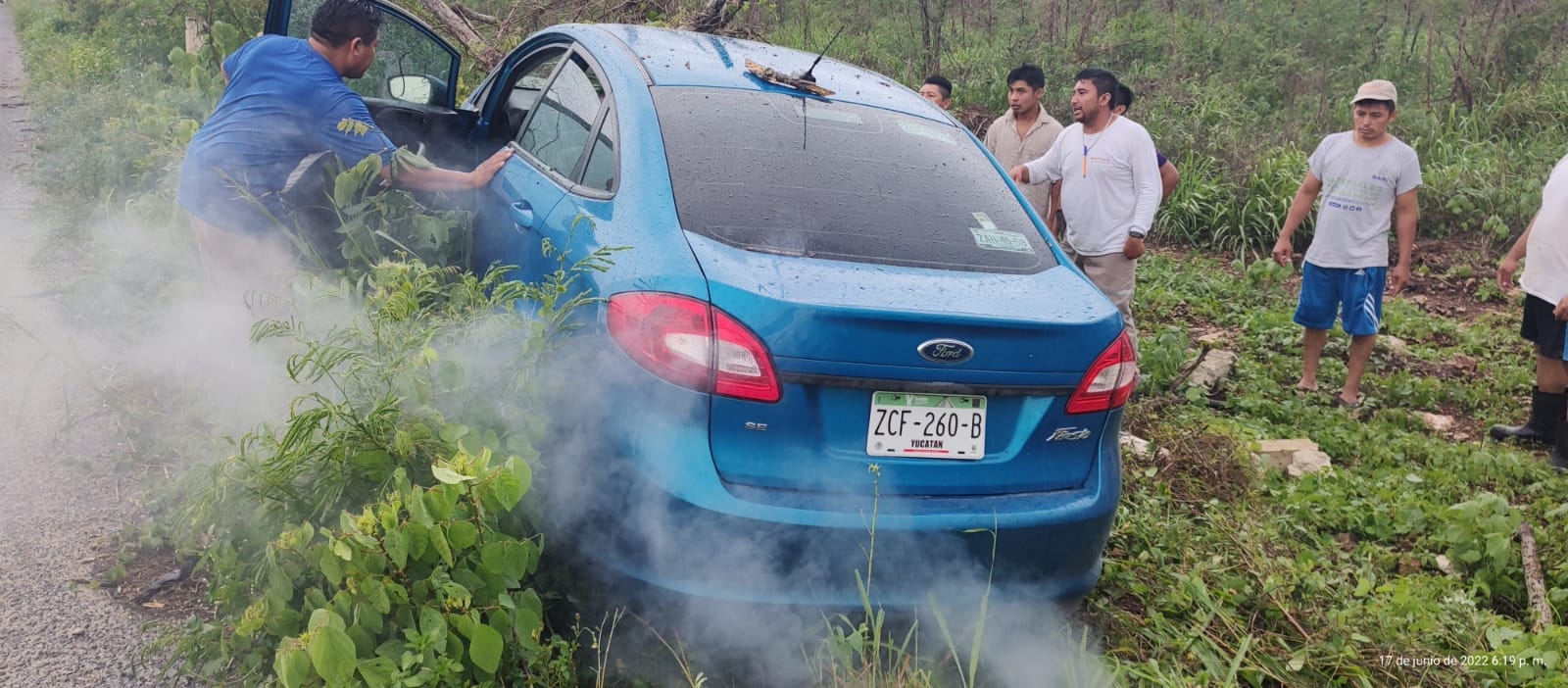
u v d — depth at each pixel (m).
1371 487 4.82
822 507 2.67
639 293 2.72
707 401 2.61
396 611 2.59
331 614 2.33
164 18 10.72
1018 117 6.70
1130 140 5.69
